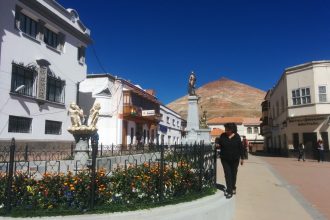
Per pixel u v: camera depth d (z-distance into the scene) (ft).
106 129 106.93
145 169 22.66
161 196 21.09
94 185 19.31
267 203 29.91
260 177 48.01
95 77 108.17
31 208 18.51
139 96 126.82
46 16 72.02
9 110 61.21
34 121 67.87
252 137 256.11
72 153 46.52
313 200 31.48
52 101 73.82
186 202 21.88
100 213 18.51
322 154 88.69
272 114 153.99
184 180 23.47
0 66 59.21
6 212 18.12
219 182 37.19
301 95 103.19
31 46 67.41
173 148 29.45
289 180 45.78
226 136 26.96
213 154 29.04
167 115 172.14
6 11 60.75
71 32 82.02
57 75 76.13
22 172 21.62
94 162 19.72
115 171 22.35
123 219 18.29
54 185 19.42
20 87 61.98
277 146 140.97
